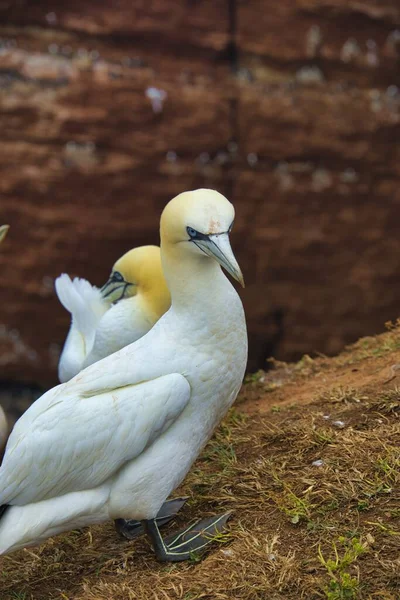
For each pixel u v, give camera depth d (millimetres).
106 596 6500
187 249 6484
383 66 17656
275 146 17469
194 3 16797
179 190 17312
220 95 17109
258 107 17266
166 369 6555
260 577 6230
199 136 17156
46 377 17891
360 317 18297
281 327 18156
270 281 17969
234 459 7828
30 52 16719
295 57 17312
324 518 6676
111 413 6441
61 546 7578
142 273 9195
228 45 17078
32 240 17203
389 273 18203
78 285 10172
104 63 16812
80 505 6578
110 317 9109
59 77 16734
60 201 17078
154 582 6539
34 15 16594
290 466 7426
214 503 7367
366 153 17781
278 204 17703
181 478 6789
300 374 9805
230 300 6605
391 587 5910
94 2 16609
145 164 17062
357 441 7410
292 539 6570
